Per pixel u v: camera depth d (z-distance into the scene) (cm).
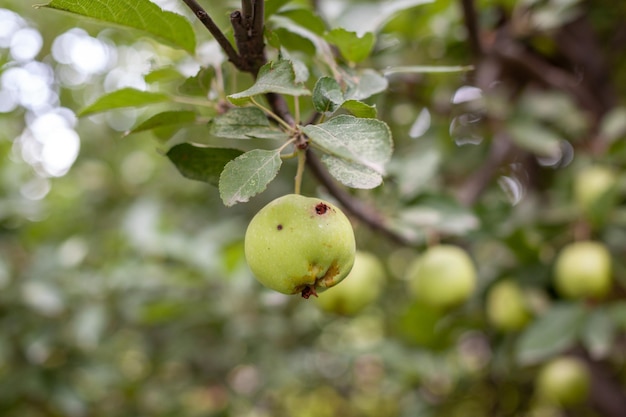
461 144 104
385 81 57
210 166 55
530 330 84
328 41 58
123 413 115
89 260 115
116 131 153
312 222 50
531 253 88
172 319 105
